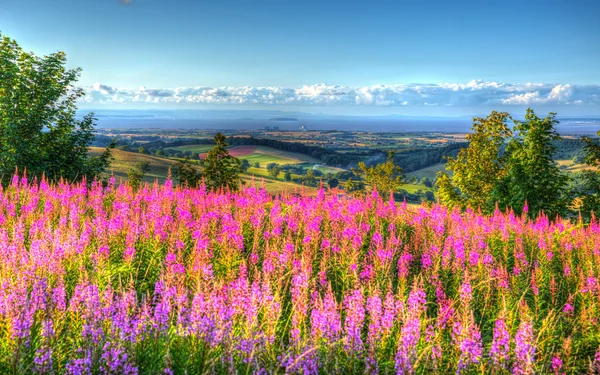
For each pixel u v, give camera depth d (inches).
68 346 215.2
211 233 426.9
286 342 257.9
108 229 396.2
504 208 1165.1
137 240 388.8
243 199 558.9
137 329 217.0
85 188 600.7
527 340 224.1
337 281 358.9
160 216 460.1
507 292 341.4
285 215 514.3
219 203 542.0
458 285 352.5
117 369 195.5
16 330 198.7
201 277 297.3
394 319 266.4
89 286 228.1
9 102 973.2
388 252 366.6
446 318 277.6
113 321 213.5
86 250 348.8
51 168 1014.4
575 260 470.9
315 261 378.0
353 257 359.3
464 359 229.0
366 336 268.4
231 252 362.6
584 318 303.4
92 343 207.0
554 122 1144.8
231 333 221.3
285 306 299.4
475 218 605.3
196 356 214.8
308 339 223.1
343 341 229.9
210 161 1003.3
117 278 320.8
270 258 331.6
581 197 1096.8
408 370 208.5
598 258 430.6
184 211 447.2
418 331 234.5
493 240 502.9
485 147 1552.7
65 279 297.0
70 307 230.7
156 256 358.9
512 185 1168.8
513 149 1235.2
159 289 255.4
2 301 216.4
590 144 1162.0
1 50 1021.8
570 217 1059.9
